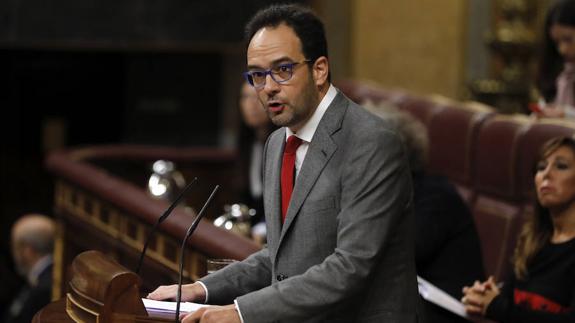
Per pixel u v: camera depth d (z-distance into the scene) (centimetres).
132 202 1465
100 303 742
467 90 2461
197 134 3067
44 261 2036
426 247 1133
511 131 1405
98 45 2512
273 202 814
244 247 1098
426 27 2594
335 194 771
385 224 751
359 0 2611
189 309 783
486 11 2552
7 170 3077
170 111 3069
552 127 1337
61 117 3094
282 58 757
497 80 2362
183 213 1319
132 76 3067
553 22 1502
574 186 1080
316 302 741
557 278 1075
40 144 3092
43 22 2477
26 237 2022
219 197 2158
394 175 759
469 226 1162
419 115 1659
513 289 1107
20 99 3067
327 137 780
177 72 3055
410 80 2612
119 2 2505
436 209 1141
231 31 2539
